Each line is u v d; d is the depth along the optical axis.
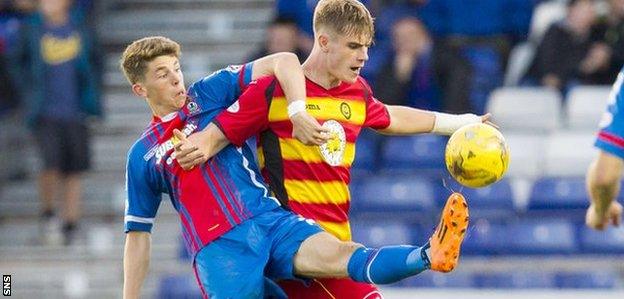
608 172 19.50
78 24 38.19
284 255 18.34
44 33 37.81
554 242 35.75
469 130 17.88
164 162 19.23
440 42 38.06
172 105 19.30
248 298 18.50
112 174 40.41
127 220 19.72
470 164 17.72
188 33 44.00
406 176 37.16
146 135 19.52
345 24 18.47
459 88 37.06
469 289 34.09
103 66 42.66
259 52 38.06
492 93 39.16
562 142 37.94
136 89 19.44
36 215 39.56
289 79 18.44
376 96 37.12
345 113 19.12
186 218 19.11
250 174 19.02
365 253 17.66
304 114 18.08
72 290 36.91
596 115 38.81
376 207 36.56
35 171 41.12
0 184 40.38
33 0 42.09
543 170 37.75
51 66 37.62
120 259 37.59
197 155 18.62
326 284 19.17
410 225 36.09
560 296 30.94
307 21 40.06
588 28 39.62
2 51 40.72
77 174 37.91
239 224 18.72
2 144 40.81
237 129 18.88
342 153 19.06
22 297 37.00
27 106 38.47
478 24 40.03
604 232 35.81
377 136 37.75
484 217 36.28
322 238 18.19
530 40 41.41
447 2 40.12
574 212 36.34
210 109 19.20
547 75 39.44
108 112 41.94
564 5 42.56
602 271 34.97
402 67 37.12
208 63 42.66
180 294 35.41
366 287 19.31
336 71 18.69
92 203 39.62
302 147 18.91
